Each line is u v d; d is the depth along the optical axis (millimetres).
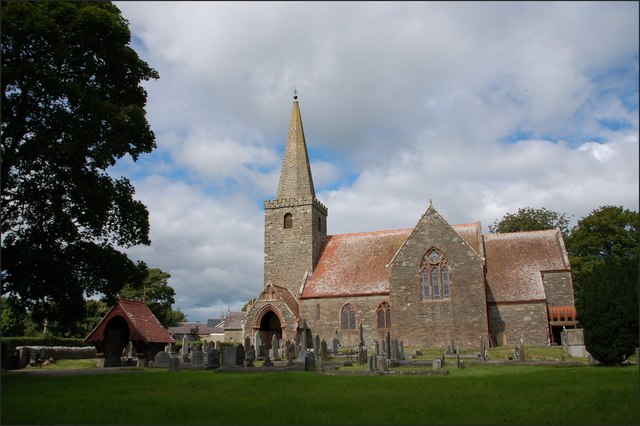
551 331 49469
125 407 16781
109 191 32875
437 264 50375
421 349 46562
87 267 32406
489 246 55750
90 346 55375
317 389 20547
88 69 31703
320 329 55250
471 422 14000
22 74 27562
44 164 31422
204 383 23188
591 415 14711
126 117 31078
